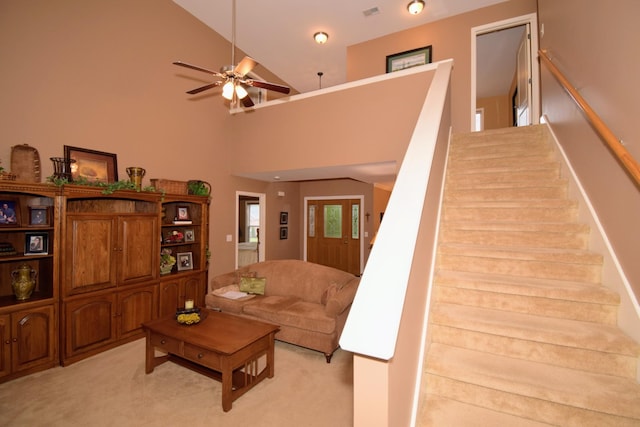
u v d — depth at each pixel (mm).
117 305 3357
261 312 3529
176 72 4617
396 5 4766
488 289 1973
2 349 2582
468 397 1565
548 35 3398
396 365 1139
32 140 3094
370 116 4234
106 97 3736
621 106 1784
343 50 6035
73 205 3416
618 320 1723
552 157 3104
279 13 4934
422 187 1665
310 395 2545
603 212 2057
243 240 8820
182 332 2674
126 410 2307
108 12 3768
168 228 4387
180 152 4664
